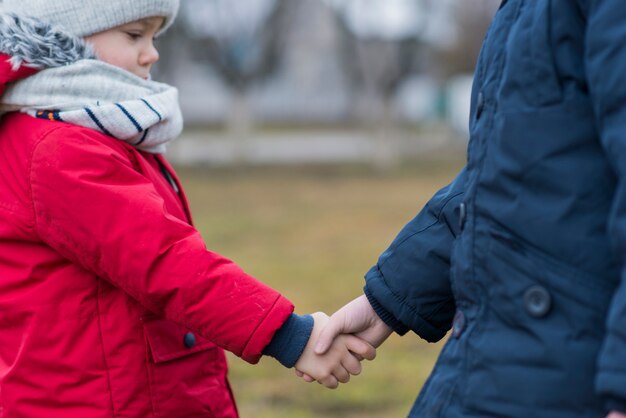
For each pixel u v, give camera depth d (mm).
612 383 1474
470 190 1874
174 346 2410
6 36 2338
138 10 2459
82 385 2324
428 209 2326
